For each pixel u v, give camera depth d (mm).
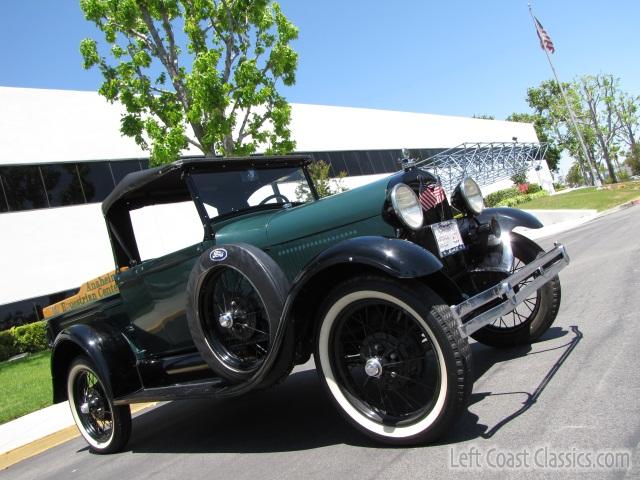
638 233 10750
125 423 4500
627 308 4859
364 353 3113
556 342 4270
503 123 40312
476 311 3438
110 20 12086
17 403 7758
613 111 56781
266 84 12766
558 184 58875
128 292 4543
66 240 14867
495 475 2408
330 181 21703
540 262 3555
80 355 4758
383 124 27641
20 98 14609
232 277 3719
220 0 12438
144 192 4418
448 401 2748
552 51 35781
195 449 4004
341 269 3088
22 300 13953
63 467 4621
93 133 15789
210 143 12008
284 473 3029
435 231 3570
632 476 2170
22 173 14398
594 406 2891
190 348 4336
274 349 3176
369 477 2688
